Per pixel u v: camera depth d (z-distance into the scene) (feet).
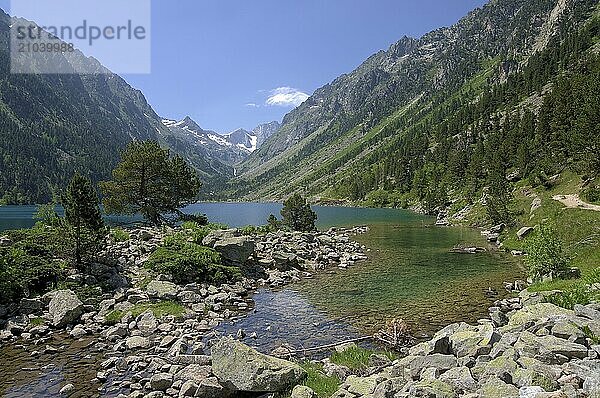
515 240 176.35
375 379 43.62
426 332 69.15
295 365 46.88
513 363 38.52
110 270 97.30
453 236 224.33
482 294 94.02
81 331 67.36
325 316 79.36
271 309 84.53
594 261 105.50
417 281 109.70
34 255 90.53
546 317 51.75
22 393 46.96
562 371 35.63
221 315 79.30
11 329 67.36
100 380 50.14
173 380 48.49
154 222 188.44
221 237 126.41
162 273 99.35
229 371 45.06
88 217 98.17
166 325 70.79
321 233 223.10
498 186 310.86
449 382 36.78
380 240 207.21
